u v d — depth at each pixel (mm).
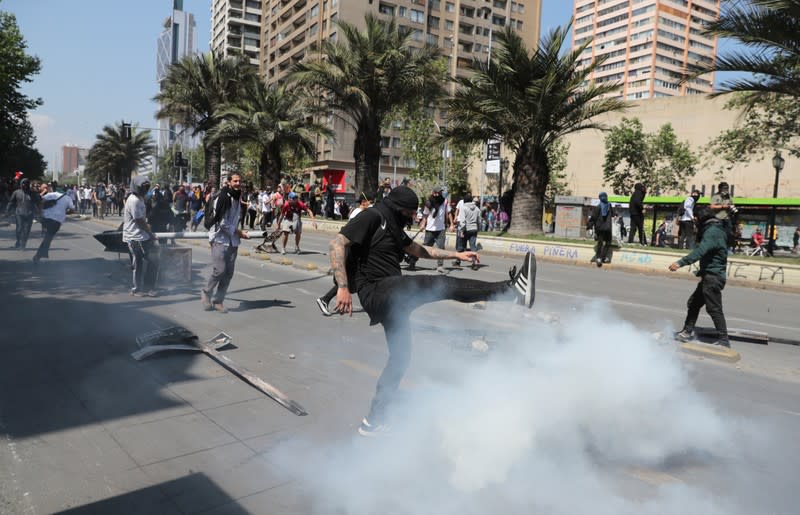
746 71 12898
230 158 54281
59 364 4734
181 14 185000
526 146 19234
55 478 2914
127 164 74000
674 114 42125
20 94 37719
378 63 24594
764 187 37125
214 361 4910
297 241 14438
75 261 11453
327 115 28234
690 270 13492
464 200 13133
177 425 3600
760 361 5711
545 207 37469
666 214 24594
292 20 79000
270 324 6438
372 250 3330
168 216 10672
